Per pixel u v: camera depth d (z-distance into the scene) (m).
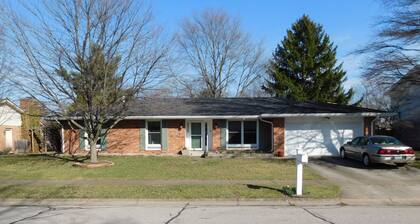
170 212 11.55
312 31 51.06
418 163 22.75
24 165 23.09
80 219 10.65
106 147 29.36
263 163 22.95
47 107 21.42
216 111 29.14
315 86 50.06
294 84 50.62
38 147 40.31
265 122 28.67
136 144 29.25
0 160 26.00
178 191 14.55
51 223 10.18
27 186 16.02
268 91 52.34
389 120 39.78
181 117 28.38
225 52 52.69
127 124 29.36
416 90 33.88
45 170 20.70
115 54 21.11
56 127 38.69
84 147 29.67
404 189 15.20
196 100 32.94
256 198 13.48
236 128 29.27
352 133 27.34
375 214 11.14
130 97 22.05
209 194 14.00
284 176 18.08
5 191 15.00
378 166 21.69
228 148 29.08
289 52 51.50
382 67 23.36
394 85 23.67
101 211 11.77
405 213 11.30
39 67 20.50
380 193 14.41
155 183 16.39
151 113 28.88
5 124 40.12
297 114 27.08
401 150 20.77
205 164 22.53
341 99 50.00
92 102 21.19
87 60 20.55
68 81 20.72
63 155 28.66
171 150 29.16
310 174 18.86
